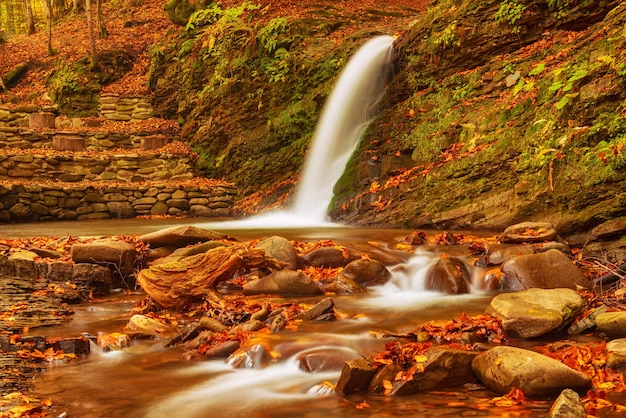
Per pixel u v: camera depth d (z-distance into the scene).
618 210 8.91
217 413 4.46
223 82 20.08
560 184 9.88
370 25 20.62
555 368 4.58
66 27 29.62
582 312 6.27
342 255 9.27
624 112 9.42
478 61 14.60
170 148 20.69
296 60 18.94
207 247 9.23
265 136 18.91
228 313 6.86
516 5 13.88
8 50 26.91
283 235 11.21
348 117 16.81
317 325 6.39
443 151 13.24
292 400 4.68
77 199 17.81
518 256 8.02
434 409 4.41
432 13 15.68
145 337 6.40
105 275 8.62
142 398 4.77
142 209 18.47
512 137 11.51
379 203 13.35
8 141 20.45
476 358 4.94
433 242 10.20
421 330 6.08
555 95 11.19
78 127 21.92
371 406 4.50
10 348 5.88
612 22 10.95
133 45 25.75
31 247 9.70
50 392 4.90
